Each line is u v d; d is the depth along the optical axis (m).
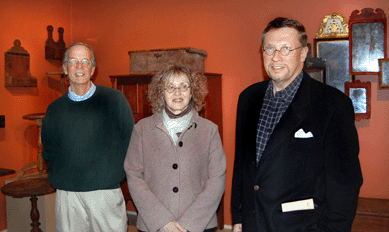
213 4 3.64
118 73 4.15
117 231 2.34
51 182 2.32
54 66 4.08
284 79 1.45
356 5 3.12
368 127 3.17
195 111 1.92
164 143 1.79
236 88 3.60
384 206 2.90
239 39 3.55
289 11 3.34
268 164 1.45
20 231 3.30
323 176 1.41
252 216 1.52
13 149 3.57
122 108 2.34
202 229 1.69
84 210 2.30
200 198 1.72
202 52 3.51
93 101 2.32
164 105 1.86
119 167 2.30
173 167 1.76
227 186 3.67
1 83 3.42
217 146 1.86
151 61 3.42
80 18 4.30
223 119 3.67
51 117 2.34
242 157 1.59
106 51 4.20
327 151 1.36
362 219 2.82
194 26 3.74
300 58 1.46
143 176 1.84
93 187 2.23
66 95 2.39
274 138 1.45
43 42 3.91
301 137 1.40
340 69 3.19
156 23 3.92
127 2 4.05
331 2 3.19
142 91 3.44
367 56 3.09
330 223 1.34
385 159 3.13
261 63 3.47
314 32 3.26
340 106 1.37
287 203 1.40
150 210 1.70
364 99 3.12
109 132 2.31
